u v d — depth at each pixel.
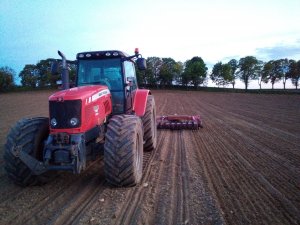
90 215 3.85
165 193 4.58
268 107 21.12
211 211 3.96
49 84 62.00
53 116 4.62
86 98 4.77
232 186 4.88
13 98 32.97
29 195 4.59
